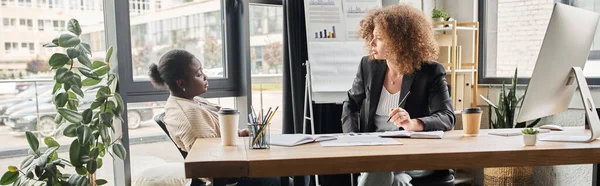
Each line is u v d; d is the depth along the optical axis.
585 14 1.83
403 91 2.36
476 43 3.78
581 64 1.92
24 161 2.30
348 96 2.60
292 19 3.42
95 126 2.44
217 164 1.42
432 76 2.36
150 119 3.00
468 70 3.75
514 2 3.77
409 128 2.03
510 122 3.46
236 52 3.41
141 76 2.98
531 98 1.78
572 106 3.25
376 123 2.43
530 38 3.69
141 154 2.98
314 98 3.45
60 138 2.63
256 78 3.46
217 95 3.33
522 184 3.43
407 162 1.52
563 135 1.91
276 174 1.45
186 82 2.38
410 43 2.35
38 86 2.68
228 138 1.74
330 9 3.47
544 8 3.57
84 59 2.42
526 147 1.63
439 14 3.78
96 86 2.54
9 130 2.60
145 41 3.00
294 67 3.43
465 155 1.55
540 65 1.70
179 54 2.40
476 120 1.97
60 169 2.62
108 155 2.87
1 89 2.57
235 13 3.38
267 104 3.50
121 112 2.57
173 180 2.63
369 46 2.52
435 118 2.12
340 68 3.48
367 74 2.53
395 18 2.39
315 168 1.47
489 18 3.95
